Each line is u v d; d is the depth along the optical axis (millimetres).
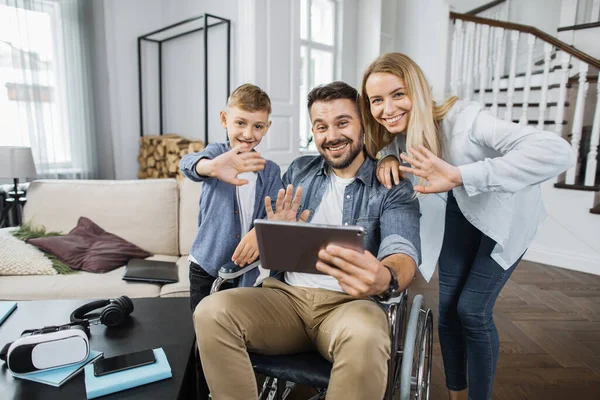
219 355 1018
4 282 1842
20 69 3348
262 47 3330
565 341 2109
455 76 3645
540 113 3359
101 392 997
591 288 2857
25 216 2305
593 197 3152
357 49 4777
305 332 1172
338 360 963
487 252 1345
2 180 3273
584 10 4000
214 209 1537
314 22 4324
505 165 1073
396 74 1162
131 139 4277
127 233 2314
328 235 867
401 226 1136
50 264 1968
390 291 941
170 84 4375
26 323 1341
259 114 1477
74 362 1104
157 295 1834
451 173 1082
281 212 1178
